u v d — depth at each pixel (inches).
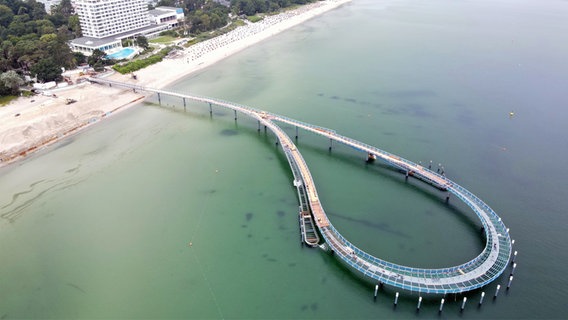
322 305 3361.2
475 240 3961.6
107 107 7037.4
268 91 7529.5
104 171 5246.1
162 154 5625.0
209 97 7352.4
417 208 4421.8
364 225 4192.9
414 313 3265.3
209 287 3545.8
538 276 3496.6
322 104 6845.5
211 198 4692.4
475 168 4968.0
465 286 3280.0
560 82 7313.0
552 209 4269.2
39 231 4237.2
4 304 3469.5
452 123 6018.7
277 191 4795.8
